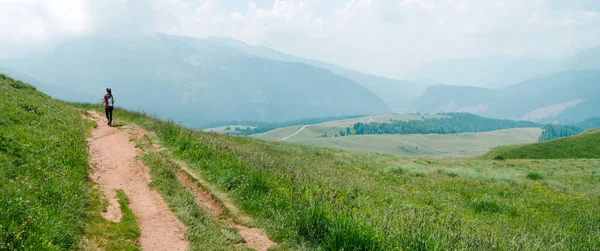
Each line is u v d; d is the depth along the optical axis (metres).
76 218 7.43
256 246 8.09
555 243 8.81
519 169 37.97
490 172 32.62
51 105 21.48
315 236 8.61
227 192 11.58
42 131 13.21
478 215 13.30
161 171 12.12
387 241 7.61
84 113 25.66
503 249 7.71
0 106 13.91
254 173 12.51
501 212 14.16
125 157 13.88
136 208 9.08
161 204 9.52
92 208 8.38
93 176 11.05
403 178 23.47
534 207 15.49
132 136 18.19
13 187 7.38
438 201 15.32
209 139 19.44
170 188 10.80
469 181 23.22
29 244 5.70
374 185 18.11
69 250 6.26
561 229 10.81
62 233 6.52
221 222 9.32
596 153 76.56
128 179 11.36
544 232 10.29
